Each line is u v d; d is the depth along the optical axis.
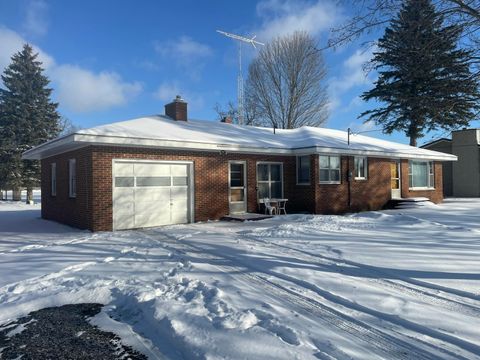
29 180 34.53
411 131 30.89
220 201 16.52
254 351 4.08
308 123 39.38
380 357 3.94
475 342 4.26
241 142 16.72
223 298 5.79
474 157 30.69
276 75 38.88
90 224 13.48
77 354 4.33
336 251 9.04
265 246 9.93
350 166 19.73
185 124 18.47
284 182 18.80
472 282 6.44
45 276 7.38
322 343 4.25
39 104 38.66
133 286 6.52
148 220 14.55
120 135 13.41
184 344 4.38
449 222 13.96
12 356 4.31
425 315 5.05
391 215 15.27
